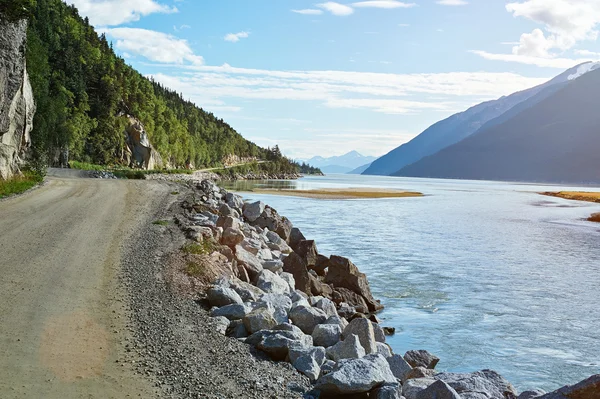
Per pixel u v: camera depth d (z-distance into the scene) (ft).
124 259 51.44
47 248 54.60
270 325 34.68
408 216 193.36
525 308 65.00
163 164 529.45
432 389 24.49
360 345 32.81
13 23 114.01
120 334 30.45
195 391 23.41
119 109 489.26
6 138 129.70
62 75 424.05
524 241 133.49
